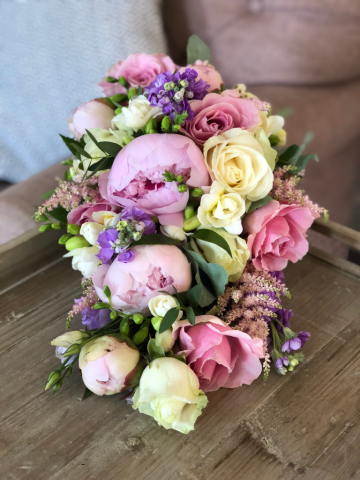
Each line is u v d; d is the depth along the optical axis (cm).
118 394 47
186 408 40
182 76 49
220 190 45
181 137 43
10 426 44
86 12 93
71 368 45
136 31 92
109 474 39
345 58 97
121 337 43
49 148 98
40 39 95
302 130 93
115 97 60
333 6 91
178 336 44
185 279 45
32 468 40
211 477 39
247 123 50
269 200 49
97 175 54
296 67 98
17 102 97
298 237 53
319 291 59
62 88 95
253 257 51
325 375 48
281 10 96
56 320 56
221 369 44
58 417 44
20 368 50
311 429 43
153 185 46
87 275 50
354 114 101
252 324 46
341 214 122
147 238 44
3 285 62
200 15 103
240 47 101
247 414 44
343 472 39
